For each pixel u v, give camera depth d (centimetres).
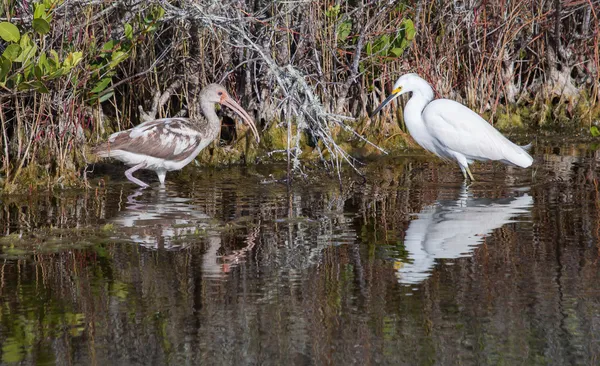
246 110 1672
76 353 726
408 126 1489
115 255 984
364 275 907
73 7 1378
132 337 759
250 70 1661
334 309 814
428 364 696
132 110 1675
